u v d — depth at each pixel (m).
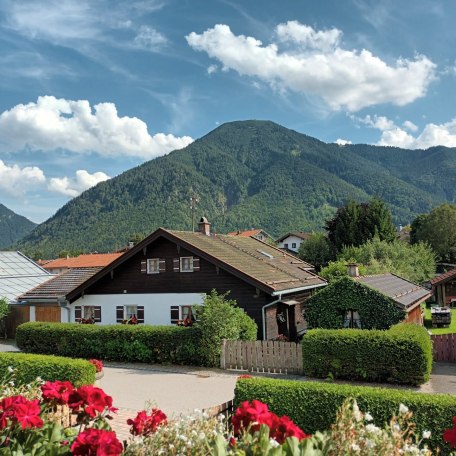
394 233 52.75
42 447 4.25
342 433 4.12
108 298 24.75
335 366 15.16
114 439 3.77
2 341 27.25
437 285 41.44
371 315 17.55
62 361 12.16
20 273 33.88
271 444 3.88
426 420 7.94
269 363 16.61
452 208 64.94
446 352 18.64
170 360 18.34
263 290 20.47
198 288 22.44
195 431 4.71
